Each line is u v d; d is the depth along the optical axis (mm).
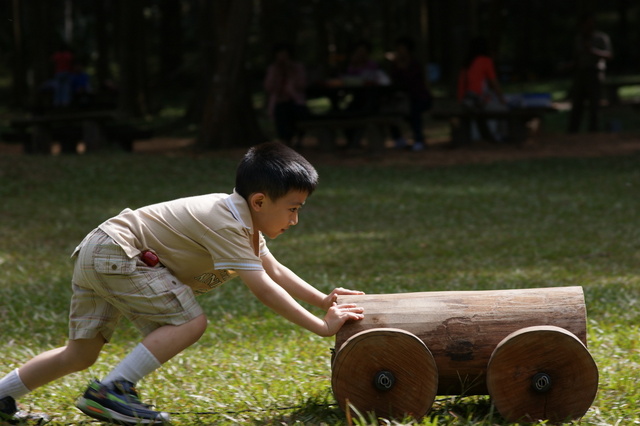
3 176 18359
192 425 4863
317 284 9453
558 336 4578
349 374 4664
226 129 24984
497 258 11180
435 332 4777
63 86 32750
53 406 5316
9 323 7707
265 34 35188
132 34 39500
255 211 4750
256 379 5766
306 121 24250
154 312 4633
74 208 15867
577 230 13266
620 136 26906
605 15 68438
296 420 4852
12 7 43500
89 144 23703
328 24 56531
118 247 4609
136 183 18656
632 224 13648
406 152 24578
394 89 24547
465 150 24766
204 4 30062
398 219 15109
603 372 5586
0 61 62562
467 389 4824
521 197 17141
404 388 4672
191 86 51031
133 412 4562
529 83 50281
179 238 4738
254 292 4684
